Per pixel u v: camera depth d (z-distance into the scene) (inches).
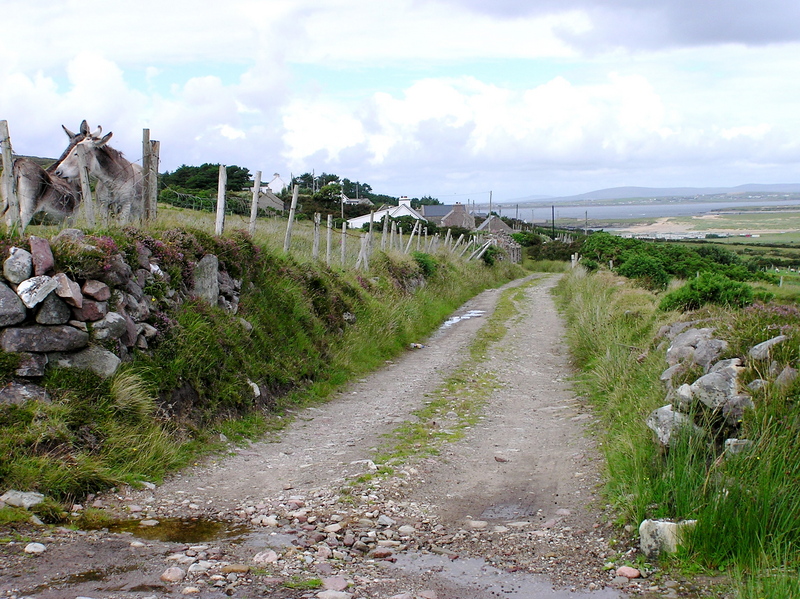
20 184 384.8
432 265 1061.8
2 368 254.5
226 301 423.2
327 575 182.7
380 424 374.9
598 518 230.1
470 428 368.8
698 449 235.5
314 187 3634.4
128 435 271.4
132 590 164.4
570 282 1209.4
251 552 196.2
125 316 307.4
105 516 218.5
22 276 269.1
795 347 259.0
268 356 425.4
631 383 385.4
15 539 188.5
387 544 209.6
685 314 453.1
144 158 418.6
